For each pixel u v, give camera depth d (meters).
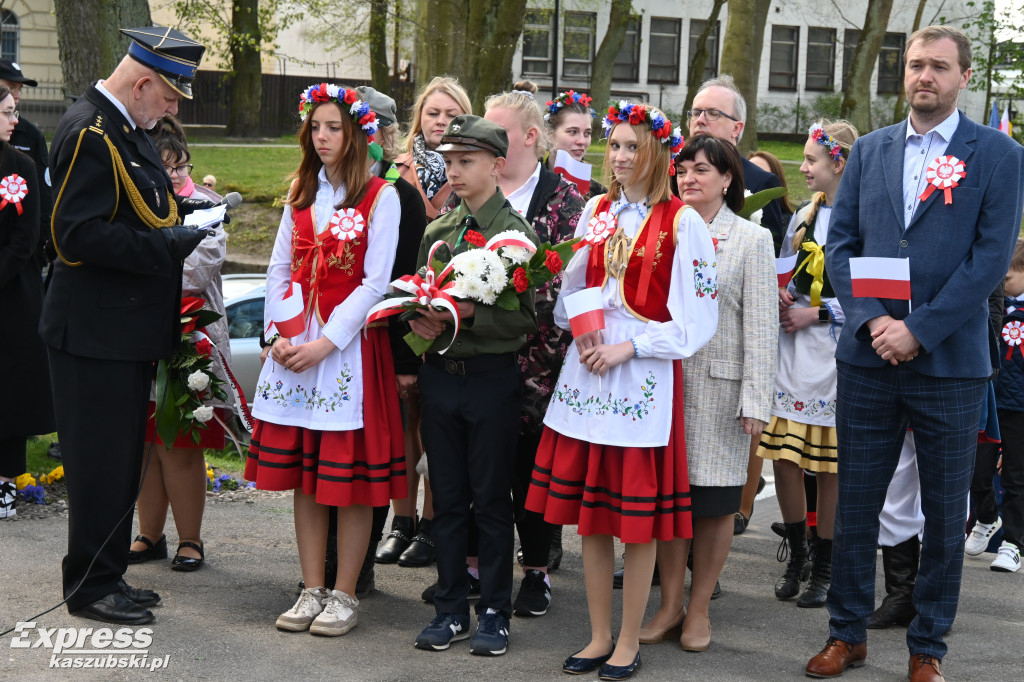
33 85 6.38
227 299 8.16
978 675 3.93
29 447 6.84
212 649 3.86
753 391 4.02
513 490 4.64
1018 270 5.72
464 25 15.37
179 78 4.02
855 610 3.96
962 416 3.77
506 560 4.08
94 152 3.86
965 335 3.77
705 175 4.19
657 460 3.80
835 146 4.99
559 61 32.16
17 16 24.27
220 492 6.25
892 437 3.92
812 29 33.38
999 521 6.02
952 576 3.81
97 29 11.69
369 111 4.08
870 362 3.86
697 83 27.08
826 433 4.81
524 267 3.88
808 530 5.51
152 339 4.06
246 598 4.46
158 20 26.02
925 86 3.75
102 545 4.05
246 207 17.25
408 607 4.50
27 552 4.82
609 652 3.90
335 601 4.13
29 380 5.43
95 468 4.00
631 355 3.75
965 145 3.75
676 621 4.24
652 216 3.87
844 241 4.00
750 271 4.11
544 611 4.52
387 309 3.91
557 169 5.46
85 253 3.84
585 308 3.79
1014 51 25.11
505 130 4.12
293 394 4.07
